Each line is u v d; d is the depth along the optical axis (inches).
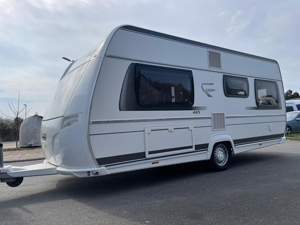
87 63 179.3
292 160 283.3
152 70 193.5
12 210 151.9
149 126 188.2
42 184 211.9
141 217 135.0
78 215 140.8
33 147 481.4
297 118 556.4
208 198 161.2
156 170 250.2
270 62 298.0
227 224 123.9
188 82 214.4
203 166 240.5
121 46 179.9
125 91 178.2
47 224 130.2
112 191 185.3
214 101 231.9
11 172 165.3
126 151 176.6
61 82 214.2
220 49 244.5
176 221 128.6
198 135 217.9
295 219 127.3
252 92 269.1
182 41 216.2
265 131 279.6
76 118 163.5
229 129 242.8
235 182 196.2
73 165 166.7
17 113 554.9
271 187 179.9
